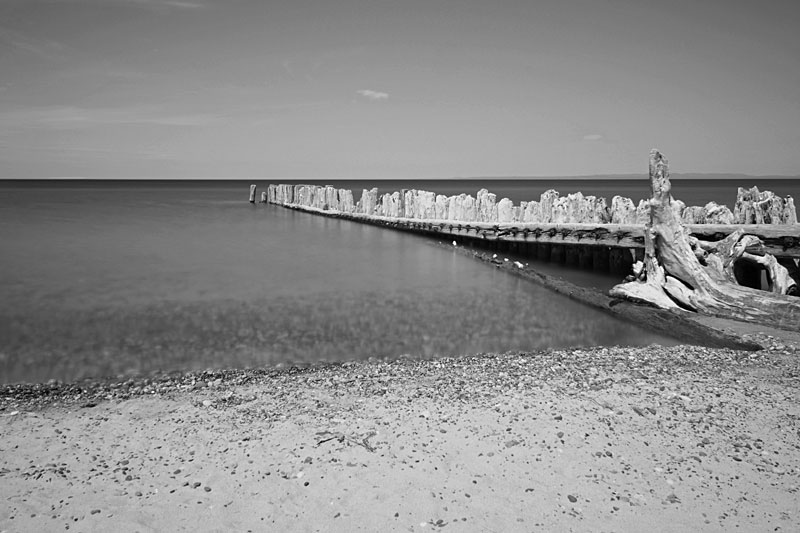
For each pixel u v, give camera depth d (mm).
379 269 17328
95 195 71688
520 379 7434
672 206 11188
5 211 41031
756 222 13570
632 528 4258
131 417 6336
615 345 9367
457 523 4324
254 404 6684
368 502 4594
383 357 8797
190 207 46781
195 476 4992
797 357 8172
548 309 12047
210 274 16516
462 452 5359
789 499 4602
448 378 7590
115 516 4398
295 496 4676
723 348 8828
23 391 7305
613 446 5449
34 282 15000
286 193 46688
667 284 11078
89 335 10070
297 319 11320
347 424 6008
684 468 5059
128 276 16078
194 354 8961
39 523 4297
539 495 4672
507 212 19734
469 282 15211
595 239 15344
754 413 6160
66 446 5586
